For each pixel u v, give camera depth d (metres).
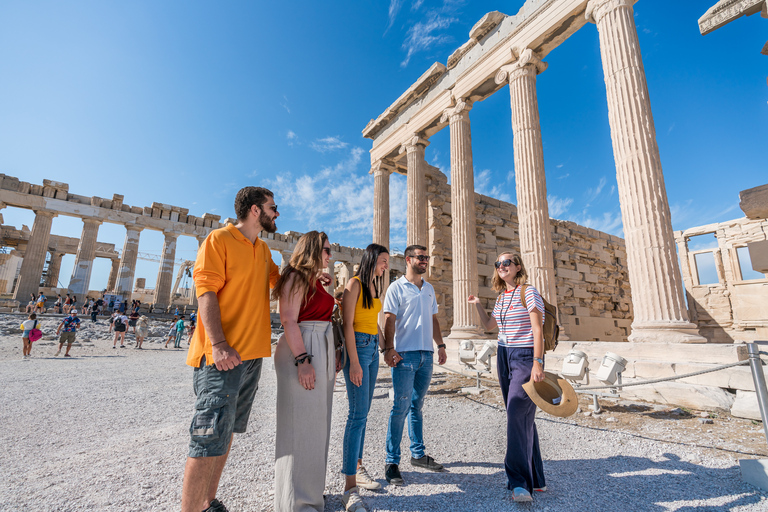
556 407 2.72
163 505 2.62
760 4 6.30
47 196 26.88
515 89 10.62
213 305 2.24
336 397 7.19
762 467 2.95
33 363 10.87
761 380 3.19
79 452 3.74
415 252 3.75
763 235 16.72
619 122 7.84
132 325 21.62
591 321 19.08
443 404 6.46
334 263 33.19
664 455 3.73
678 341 6.43
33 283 25.38
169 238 30.70
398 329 3.50
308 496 2.33
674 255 7.00
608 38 8.28
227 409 2.19
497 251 17.05
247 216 2.66
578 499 2.78
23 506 2.56
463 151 12.34
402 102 15.35
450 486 3.04
